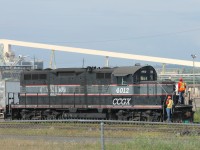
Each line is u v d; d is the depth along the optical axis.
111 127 34.16
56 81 54.00
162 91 47.44
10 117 57.53
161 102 47.34
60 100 53.66
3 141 27.19
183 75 151.50
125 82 49.41
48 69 55.28
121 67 50.81
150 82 48.06
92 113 51.56
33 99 55.59
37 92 55.34
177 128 30.44
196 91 127.12
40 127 37.38
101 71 51.00
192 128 29.83
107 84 50.56
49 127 36.94
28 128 37.06
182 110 47.25
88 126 36.16
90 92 51.66
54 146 24.80
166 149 22.06
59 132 34.56
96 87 51.28
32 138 30.36
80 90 52.31
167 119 46.50
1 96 66.94
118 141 24.88
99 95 51.03
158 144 22.47
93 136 31.56
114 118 50.69
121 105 49.62
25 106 56.03
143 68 49.62
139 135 27.33
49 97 54.38
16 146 25.00
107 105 50.50
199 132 28.66
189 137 24.91
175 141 22.97
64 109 53.41
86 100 51.84
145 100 48.25
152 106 47.72
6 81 66.75
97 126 35.81
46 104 54.59
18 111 57.34
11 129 36.50
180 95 48.06
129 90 49.19
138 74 49.09
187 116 47.66
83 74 52.19
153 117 47.88
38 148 24.14
